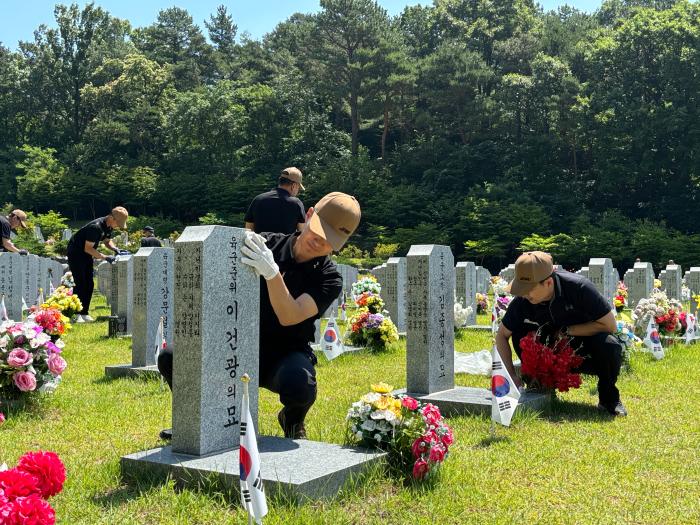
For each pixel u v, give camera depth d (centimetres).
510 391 612
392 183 6812
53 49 8581
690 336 1262
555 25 7844
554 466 517
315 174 6781
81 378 880
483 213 5884
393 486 455
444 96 6644
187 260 470
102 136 7856
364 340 1208
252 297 500
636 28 5981
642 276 2266
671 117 5503
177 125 7494
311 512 394
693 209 5831
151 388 804
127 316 1318
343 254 5572
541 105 6369
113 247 1608
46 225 5956
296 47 7288
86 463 499
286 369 509
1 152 8031
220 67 9356
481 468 508
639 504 443
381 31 6612
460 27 8056
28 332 688
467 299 1730
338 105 7369
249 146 7650
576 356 711
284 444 488
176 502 404
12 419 636
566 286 700
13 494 305
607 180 5944
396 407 486
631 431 626
